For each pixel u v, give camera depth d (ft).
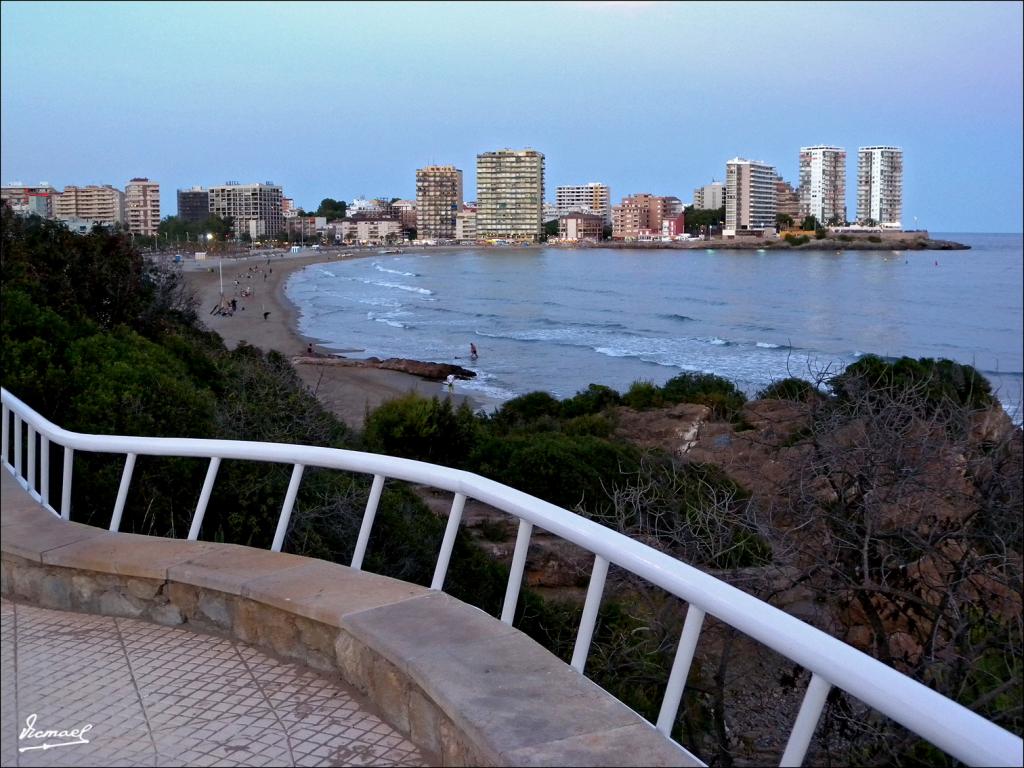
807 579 18.93
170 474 23.81
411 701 9.79
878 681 6.41
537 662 9.48
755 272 442.50
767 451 23.63
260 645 12.23
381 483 12.60
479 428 69.36
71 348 29.81
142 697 10.98
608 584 21.48
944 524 19.02
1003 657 15.93
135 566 13.34
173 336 49.08
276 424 35.73
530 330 214.07
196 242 650.02
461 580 27.76
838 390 22.24
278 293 310.65
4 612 14.12
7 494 17.93
